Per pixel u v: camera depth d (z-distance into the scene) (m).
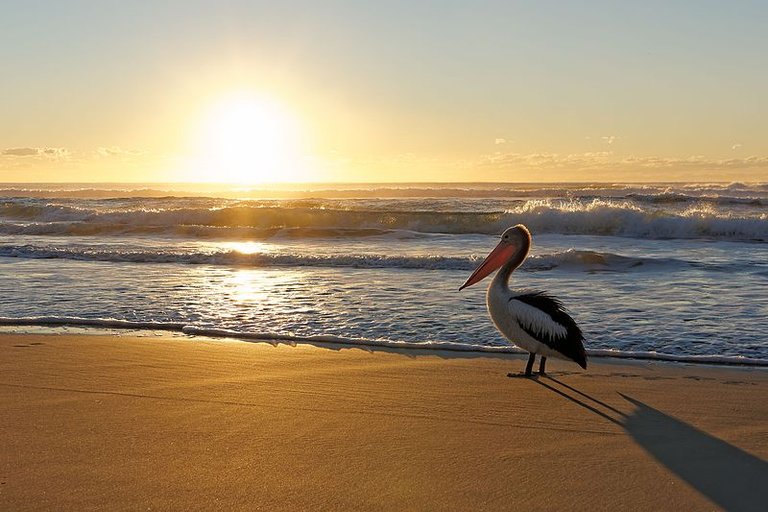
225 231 24.75
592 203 28.64
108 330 9.29
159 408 5.85
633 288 12.44
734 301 11.07
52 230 25.95
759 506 4.07
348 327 9.43
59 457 4.71
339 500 4.09
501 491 4.25
